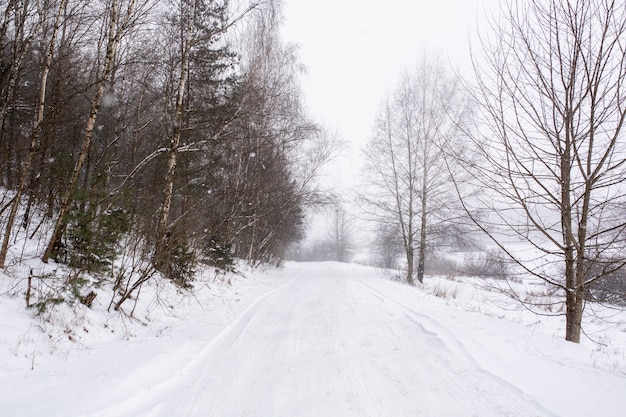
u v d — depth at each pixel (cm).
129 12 680
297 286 1322
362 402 368
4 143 899
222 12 1069
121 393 361
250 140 1470
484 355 470
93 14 849
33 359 386
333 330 643
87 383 368
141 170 1163
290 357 502
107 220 629
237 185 1445
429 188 1703
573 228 571
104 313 579
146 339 545
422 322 662
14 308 464
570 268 555
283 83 1503
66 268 637
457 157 718
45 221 859
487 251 834
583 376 397
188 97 1100
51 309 491
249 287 1202
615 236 493
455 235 1612
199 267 1145
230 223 1481
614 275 596
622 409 323
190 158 1203
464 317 691
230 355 511
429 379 416
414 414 341
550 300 1233
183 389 397
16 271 562
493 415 332
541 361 445
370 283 1412
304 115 1758
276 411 350
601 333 868
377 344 555
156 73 1068
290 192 1894
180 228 739
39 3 722
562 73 492
